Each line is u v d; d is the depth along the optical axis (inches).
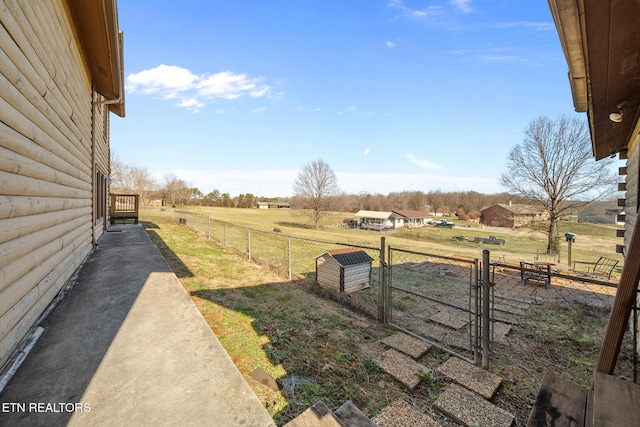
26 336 94.0
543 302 232.2
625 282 56.1
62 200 136.1
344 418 60.4
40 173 102.2
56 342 93.2
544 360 134.9
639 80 92.3
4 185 73.5
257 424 61.9
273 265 284.0
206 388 72.7
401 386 105.7
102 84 245.6
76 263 177.2
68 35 149.9
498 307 217.6
